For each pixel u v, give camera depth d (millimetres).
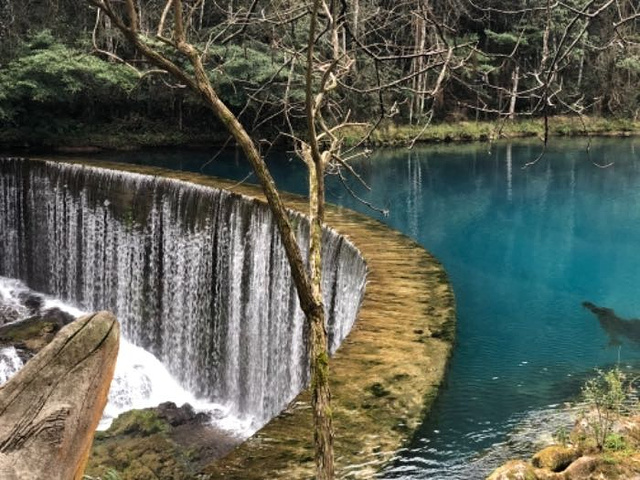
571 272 10273
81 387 1219
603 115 26484
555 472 4066
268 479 3793
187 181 12711
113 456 7941
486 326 7617
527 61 24641
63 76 18156
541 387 5680
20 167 15312
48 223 14961
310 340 2570
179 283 12602
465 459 4359
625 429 4504
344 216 10789
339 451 4219
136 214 13359
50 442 1175
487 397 5363
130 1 2406
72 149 19719
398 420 4562
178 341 12562
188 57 2529
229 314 11539
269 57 17406
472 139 25109
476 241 12312
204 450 8844
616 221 14164
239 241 11273
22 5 19938
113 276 13906
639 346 7004
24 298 14766
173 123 21750
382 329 6082
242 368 11133
